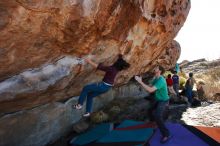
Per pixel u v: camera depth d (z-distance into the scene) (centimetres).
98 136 778
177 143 697
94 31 557
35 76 535
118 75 1002
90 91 602
